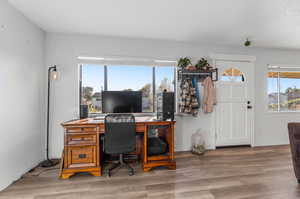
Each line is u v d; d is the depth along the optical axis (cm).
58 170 230
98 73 296
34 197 167
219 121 331
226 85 333
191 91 301
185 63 297
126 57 293
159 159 235
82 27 251
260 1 180
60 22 234
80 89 290
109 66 299
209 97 307
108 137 210
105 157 265
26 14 210
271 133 352
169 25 244
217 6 192
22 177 209
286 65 353
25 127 218
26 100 219
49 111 271
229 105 335
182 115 312
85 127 217
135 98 266
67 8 197
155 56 303
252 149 324
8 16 185
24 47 215
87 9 200
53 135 271
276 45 330
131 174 217
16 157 200
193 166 243
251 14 210
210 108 305
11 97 191
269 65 348
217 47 326
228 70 334
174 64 313
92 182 198
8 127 187
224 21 230
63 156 213
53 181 200
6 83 183
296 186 187
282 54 354
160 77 315
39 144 252
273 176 211
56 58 271
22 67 210
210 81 310
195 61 318
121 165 244
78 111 279
